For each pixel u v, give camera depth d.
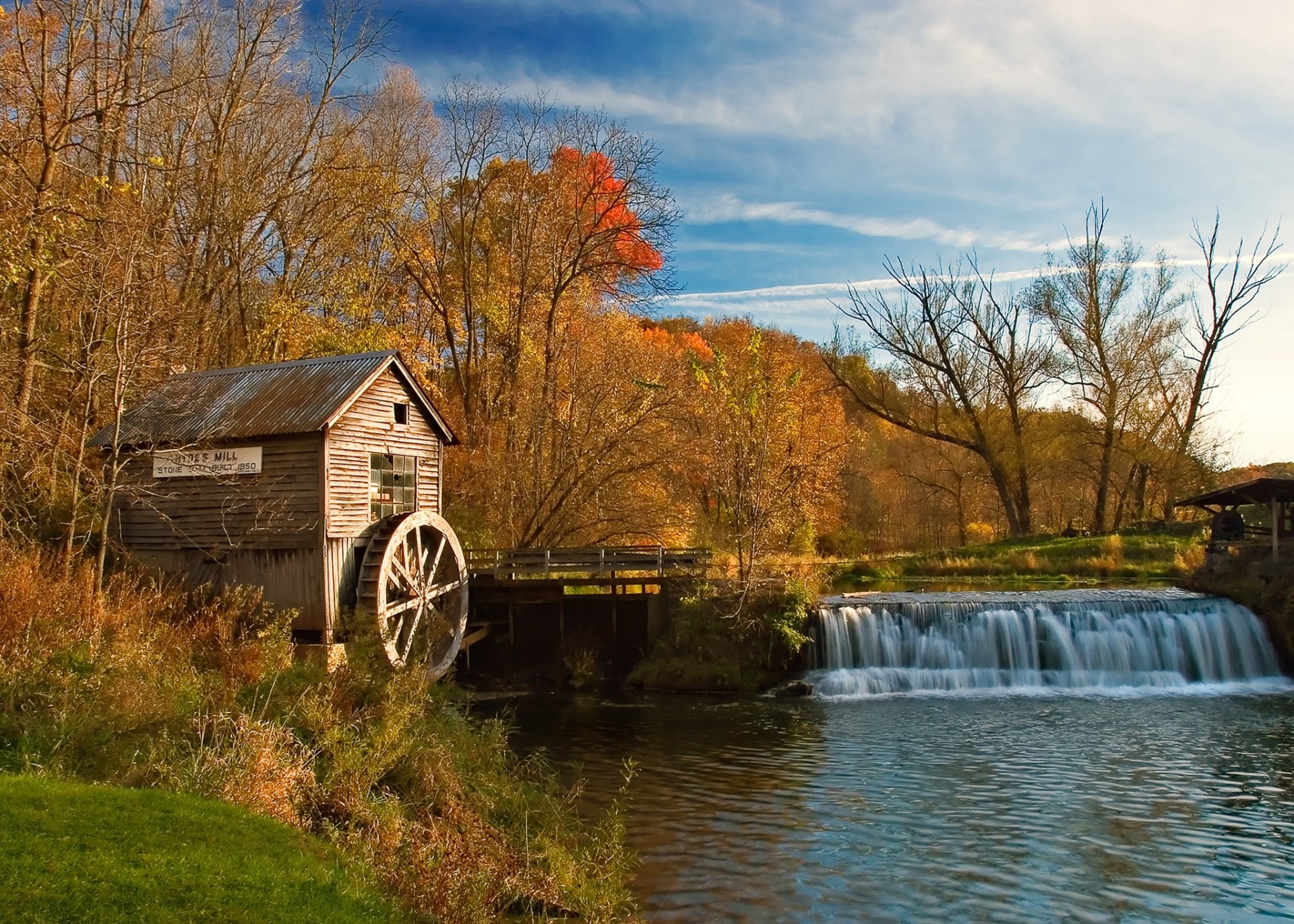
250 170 29.34
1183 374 44.00
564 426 31.70
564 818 12.25
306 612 19.59
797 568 26.78
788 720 19.92
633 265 33.44
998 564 36.56
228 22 28.38
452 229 35.00
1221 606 25.09
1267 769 15.65
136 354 17.25
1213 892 10.81
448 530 23.47
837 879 11.07
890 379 48.62
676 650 24.75
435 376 36.97
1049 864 11.60
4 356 17.28
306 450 19.91
